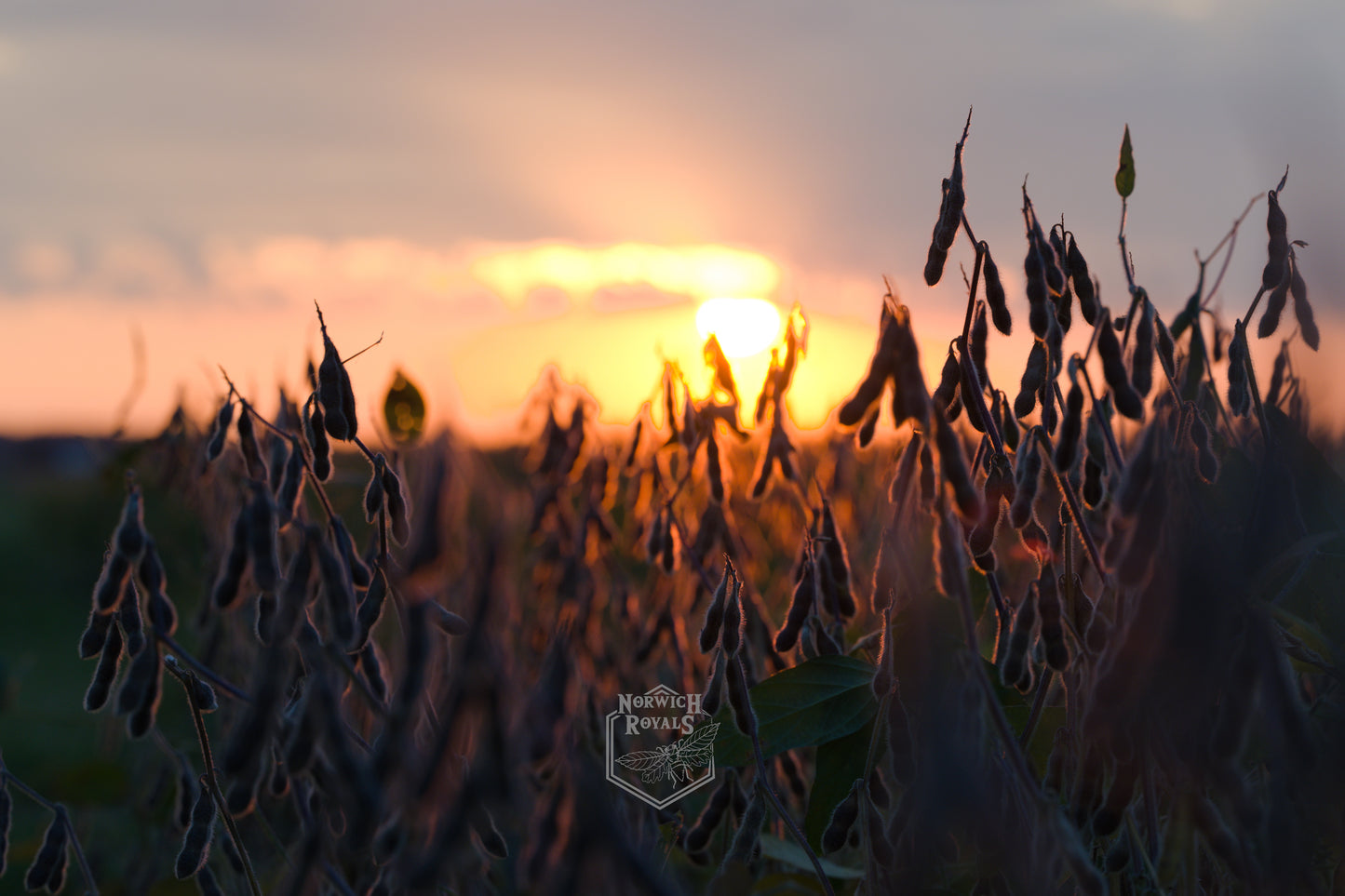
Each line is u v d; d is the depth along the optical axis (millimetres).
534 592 3393
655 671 3439
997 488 2061
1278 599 1811
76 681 5914
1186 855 1731
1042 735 2287
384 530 1924
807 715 2248
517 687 1048
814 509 2666
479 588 994
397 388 2459
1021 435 2381
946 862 1850
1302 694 2162
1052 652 1900
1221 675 1399
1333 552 1934
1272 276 2086
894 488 2141
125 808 3811
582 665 3227
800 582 2477
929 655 1677
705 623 2094
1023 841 1659
